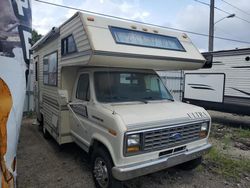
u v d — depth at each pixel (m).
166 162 3.37
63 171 4.52
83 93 4.38
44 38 6.00
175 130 3.55
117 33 3.73
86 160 5.07
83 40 3.61
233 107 9.52
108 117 3.34
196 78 11.02
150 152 3.29
